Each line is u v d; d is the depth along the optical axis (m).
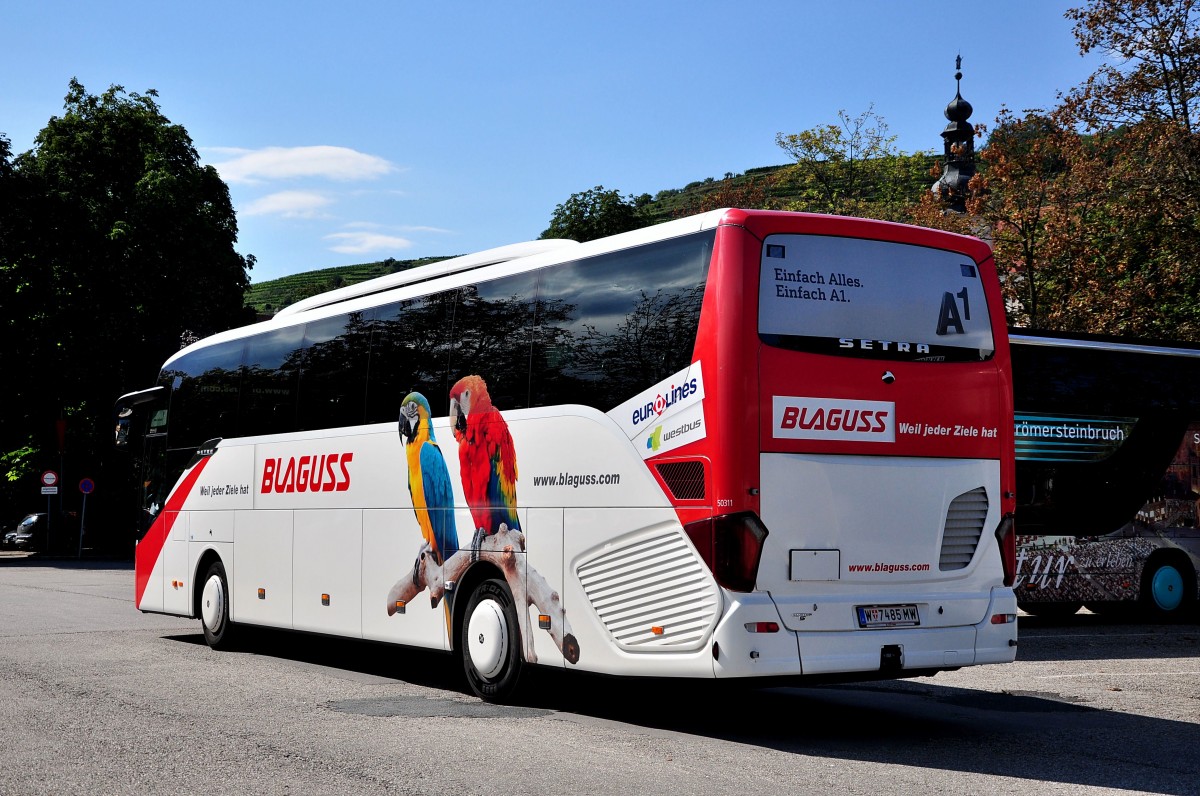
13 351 42.75
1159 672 12.62
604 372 9.13
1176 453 18.25
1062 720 9.48
